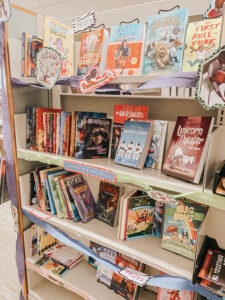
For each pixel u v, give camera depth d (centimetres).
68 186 142
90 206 151
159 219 127
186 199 112
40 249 179
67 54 149
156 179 101
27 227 168
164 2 126
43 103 171
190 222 108
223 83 76
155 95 128
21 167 159
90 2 342
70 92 172
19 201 159
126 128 126
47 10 397
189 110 129
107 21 147
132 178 105
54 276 162
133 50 114
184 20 100
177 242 113
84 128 129
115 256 149
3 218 308
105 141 143
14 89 148
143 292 151
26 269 172
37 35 160
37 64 126
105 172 113
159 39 107
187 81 88
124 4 317
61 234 144
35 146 153
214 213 108
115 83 110
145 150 115
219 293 86
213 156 98
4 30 134
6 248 245
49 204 155
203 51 99
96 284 156
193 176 94
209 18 101
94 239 127
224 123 103
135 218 125
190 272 101
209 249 107
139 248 118
